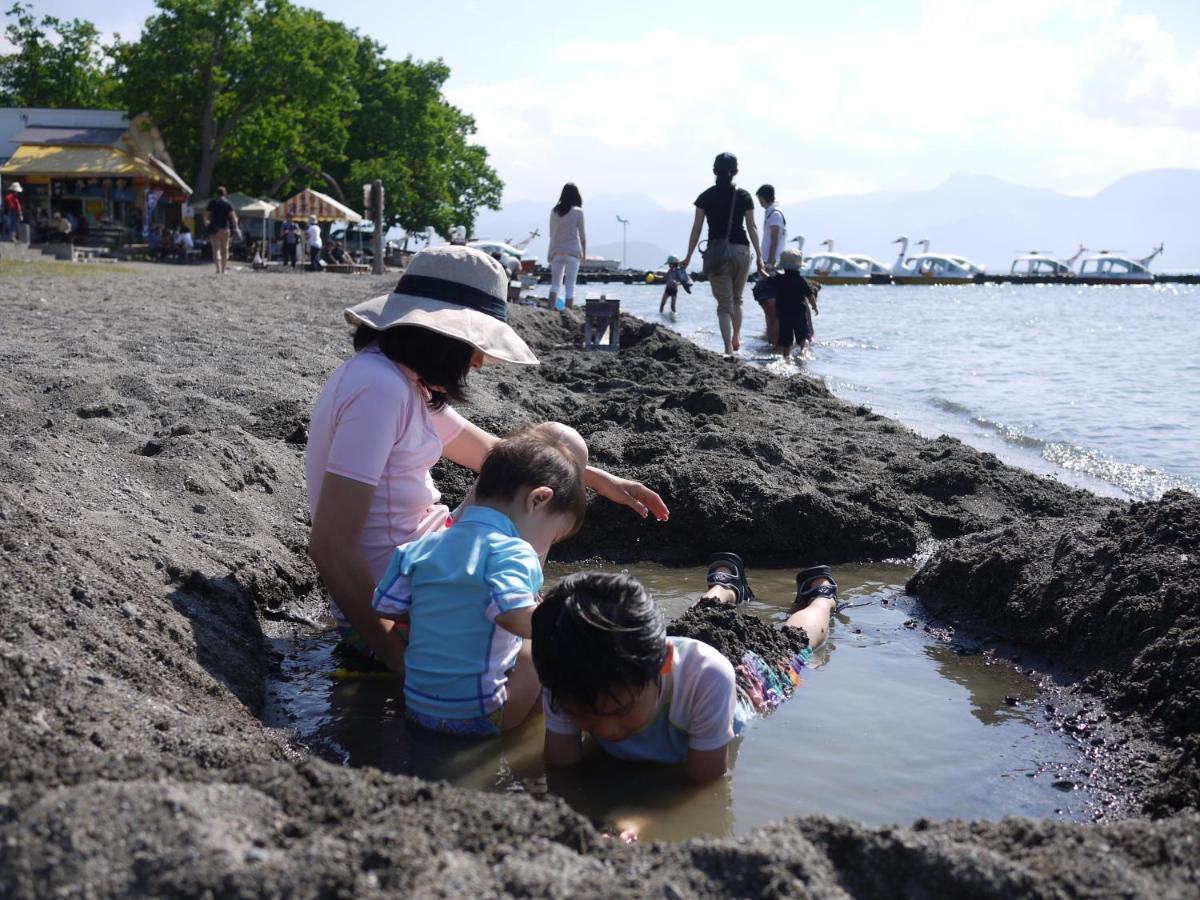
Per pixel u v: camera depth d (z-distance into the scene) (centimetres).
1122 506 612
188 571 392
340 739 327
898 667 411
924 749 334
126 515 427
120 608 331
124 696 280
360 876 186
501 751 324
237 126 4609
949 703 375
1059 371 1452
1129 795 306
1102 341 2084
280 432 620
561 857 201
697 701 303
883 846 211
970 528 589
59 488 431
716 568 475
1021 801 301
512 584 322
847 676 399
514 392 801
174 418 609
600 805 291
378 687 369
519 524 350
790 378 1003
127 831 185
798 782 308
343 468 353
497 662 331
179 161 4706
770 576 533
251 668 362
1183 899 199
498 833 209
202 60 4309
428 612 333
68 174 4059
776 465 624
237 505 489
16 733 237
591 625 282
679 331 2002
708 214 1334
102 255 3572
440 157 5969
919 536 580
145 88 4319
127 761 233
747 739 338
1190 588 389
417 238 6106
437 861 194
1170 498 451
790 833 211
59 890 175
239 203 4128
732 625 392
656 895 189
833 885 201
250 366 780
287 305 1389
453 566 332
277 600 439
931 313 3494
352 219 4072
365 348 375
